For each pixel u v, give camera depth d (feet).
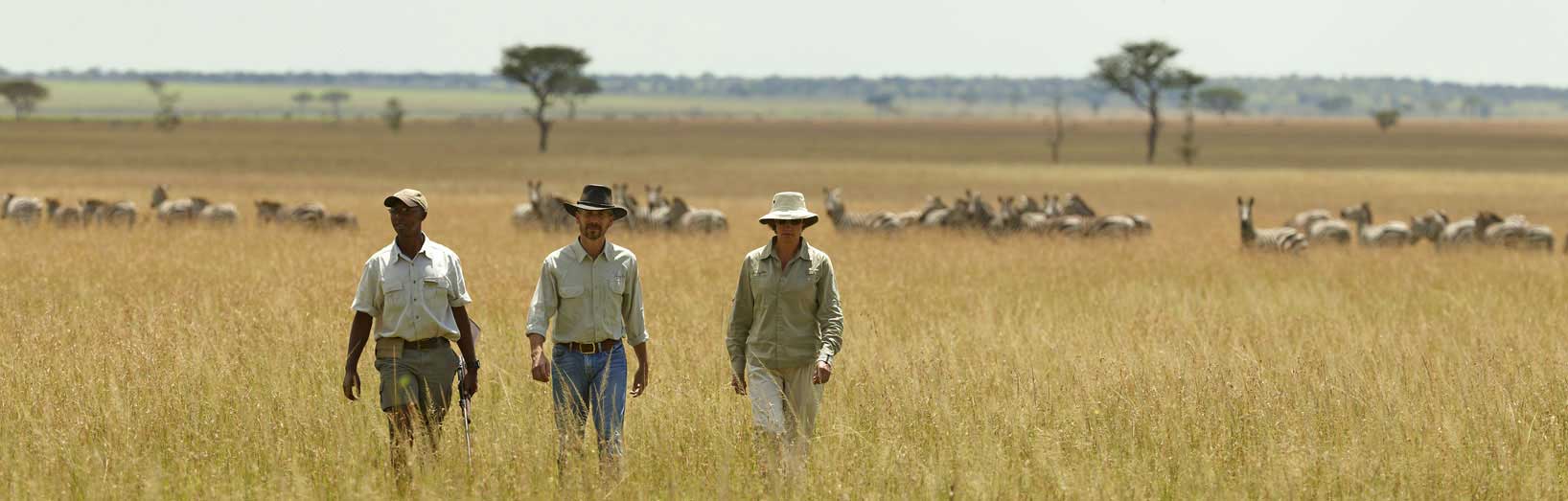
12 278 111.55
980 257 149.07
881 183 461.37
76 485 45.98
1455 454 50.11
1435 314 96.12
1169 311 95.35
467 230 201.26
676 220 197.57
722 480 46.93
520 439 51.83
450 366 50.62
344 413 55.88
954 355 69.72
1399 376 65.87
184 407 56.03
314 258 137.08
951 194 397.60
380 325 50.16
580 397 50.44
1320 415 57.06
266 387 60.95
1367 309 100.42
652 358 70.44
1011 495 45.80
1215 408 57.77
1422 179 492.95
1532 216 307.17
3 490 45.44
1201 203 353.51
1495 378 64.08
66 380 60.59
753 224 235.40
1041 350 74.54
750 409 57.88
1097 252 160.66
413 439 48.85
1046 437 51.47
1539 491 47.19
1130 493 46.55
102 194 328.49
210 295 94.99
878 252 155.53
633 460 49.90
